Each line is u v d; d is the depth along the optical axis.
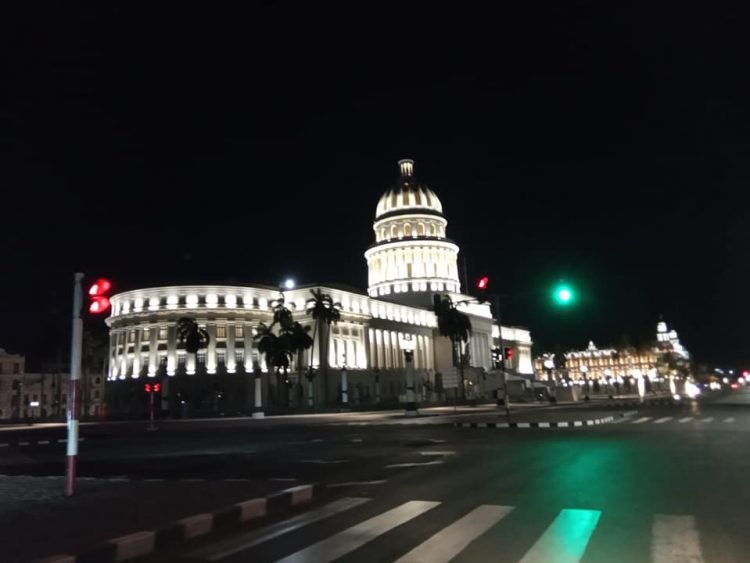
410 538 8.18
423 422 38.94
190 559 7.46
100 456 22.61
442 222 133.62
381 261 131.75
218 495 11.04
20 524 8.83
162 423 55.69
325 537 8.35
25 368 116.06
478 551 7.46
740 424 28.12
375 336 111.31
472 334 134.12
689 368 163.75
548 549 7.50
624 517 9.18
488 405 84.62
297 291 102.31
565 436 24.42
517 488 12.05
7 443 33.06
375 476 14.27
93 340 105.38
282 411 74.19
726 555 7.12
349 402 97.19
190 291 95.75
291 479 13.91
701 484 11.98
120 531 8.31
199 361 93.19
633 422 31.67
